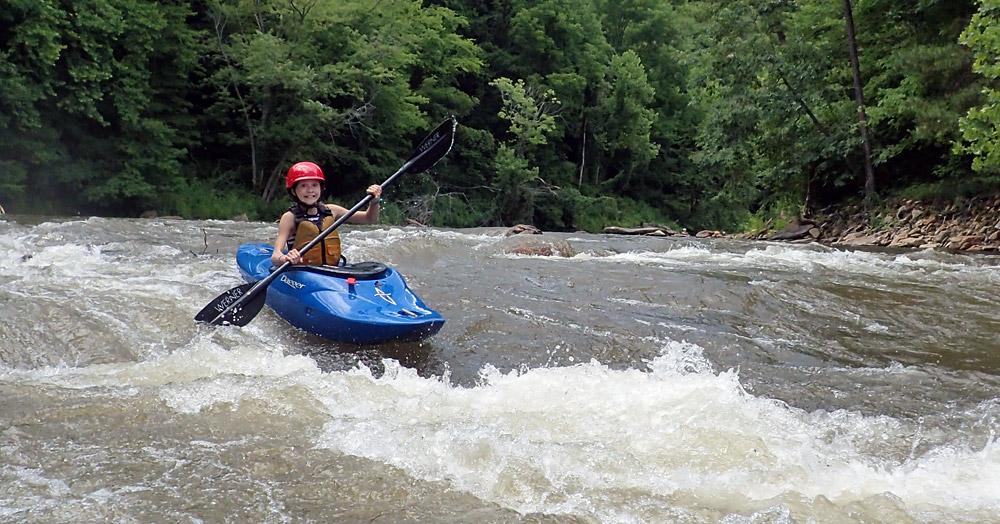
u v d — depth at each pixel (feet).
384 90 98.12
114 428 10.97
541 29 133.18
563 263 29.48
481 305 20.84
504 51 134.31
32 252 25.82
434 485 9.35
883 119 58.54
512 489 9.23
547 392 13.24
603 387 13.56
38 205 67.46
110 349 15.24
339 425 11.24
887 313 21.72
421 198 106.63
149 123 73.56
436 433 10.82
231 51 85.97
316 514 8.57
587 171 148.15
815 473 10.11
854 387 14.88
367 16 100.01
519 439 10.73
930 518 8.67
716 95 69.41
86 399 12.09
